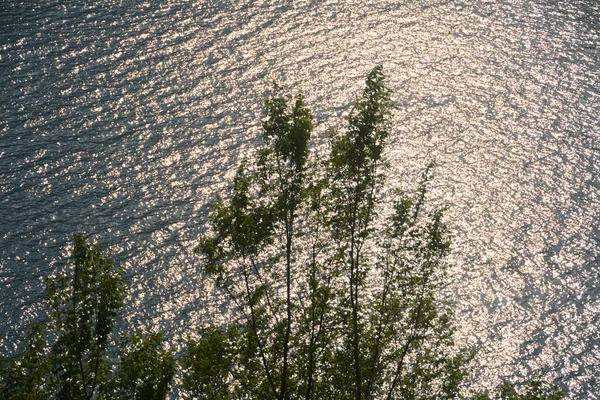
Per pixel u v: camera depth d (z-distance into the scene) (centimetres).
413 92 13875
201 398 4738
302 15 15962
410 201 5203
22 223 10512
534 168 12150
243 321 9138
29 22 14962
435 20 16075
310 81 13975
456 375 5150
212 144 12300
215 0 16200
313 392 4953
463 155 12406
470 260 10419
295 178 4694
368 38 15350
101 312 3988
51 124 12431
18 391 3703
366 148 4931
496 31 15712
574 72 14450
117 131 12425
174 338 8981
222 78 13875
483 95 13825
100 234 10462
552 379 8750
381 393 5284
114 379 4006
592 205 11412
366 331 5197
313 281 4988
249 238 4584
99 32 14838
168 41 14750
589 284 10050
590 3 16725
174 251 10244
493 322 9469
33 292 9425
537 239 10806
